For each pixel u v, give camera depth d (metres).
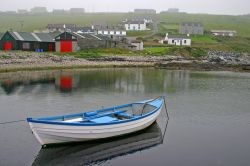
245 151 20.22
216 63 76.75
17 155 18.69
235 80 53.59
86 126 19.47
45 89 39.62
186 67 70.88
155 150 20.09
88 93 38.00
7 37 71.25
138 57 78.88
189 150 20.22
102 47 86.50
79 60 67.38
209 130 24.38
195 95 38.94
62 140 19.41
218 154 19.67
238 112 30.36
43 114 27.83
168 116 28.28
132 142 21.30
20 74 51.22
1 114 27.48
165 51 91.75
